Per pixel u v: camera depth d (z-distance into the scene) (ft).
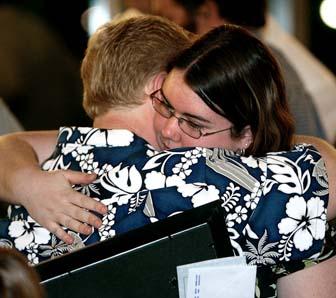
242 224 12.96
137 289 12.38
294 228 13.10
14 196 13.44
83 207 12.98
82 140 13.42
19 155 14.21
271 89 13.34
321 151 14.03
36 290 9.22
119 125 13.58
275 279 13.33
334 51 34.47
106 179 13.08
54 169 13.51
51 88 28.76
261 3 22.35
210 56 13.05
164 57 13.58
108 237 12.88
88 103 13.85
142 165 13.05
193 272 12.38
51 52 28.84
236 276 12.50
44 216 13.12
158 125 13.46
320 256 13.42
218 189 12.94
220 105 13.05
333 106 23.67
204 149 13.12
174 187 12.93
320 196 13.23
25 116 28.55
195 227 12.50
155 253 12.39
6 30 28.30
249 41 13.26
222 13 22.27
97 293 12.23
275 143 13.51
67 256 12.14
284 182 13.10
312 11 34.45
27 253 13.23
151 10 26.37
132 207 12.93
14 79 28.09
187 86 13.06
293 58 23.41
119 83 13.51
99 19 34.53
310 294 13.42
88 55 13.89
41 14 34.09
